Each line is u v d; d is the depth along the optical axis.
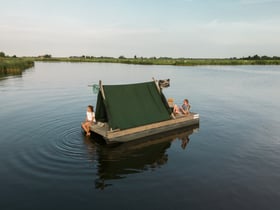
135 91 16.19
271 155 12.88
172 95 31.81
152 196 9.06
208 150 13.58
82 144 14.04
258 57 168.88
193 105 25.58
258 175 10.74
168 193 9.27
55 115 20.47
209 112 22.50
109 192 9.30
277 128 17.59
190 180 10.26
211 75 61.28
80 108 23.28
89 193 9.21
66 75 57.09
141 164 11.75
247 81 48.38
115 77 52.41
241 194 9.26
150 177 10.48
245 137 15.70
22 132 15.99
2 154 12.57
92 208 8.32
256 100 28.55
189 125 17.80
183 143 14.66
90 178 10.31
